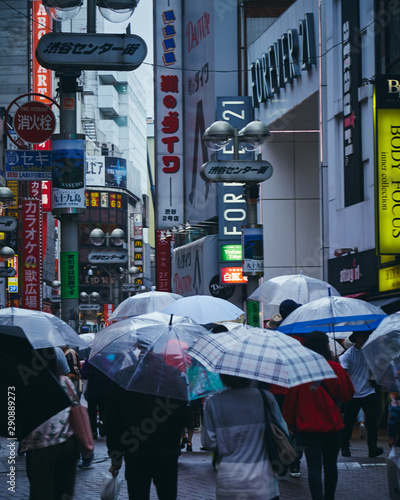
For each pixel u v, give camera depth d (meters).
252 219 20.33
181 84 42.09
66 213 19.05
